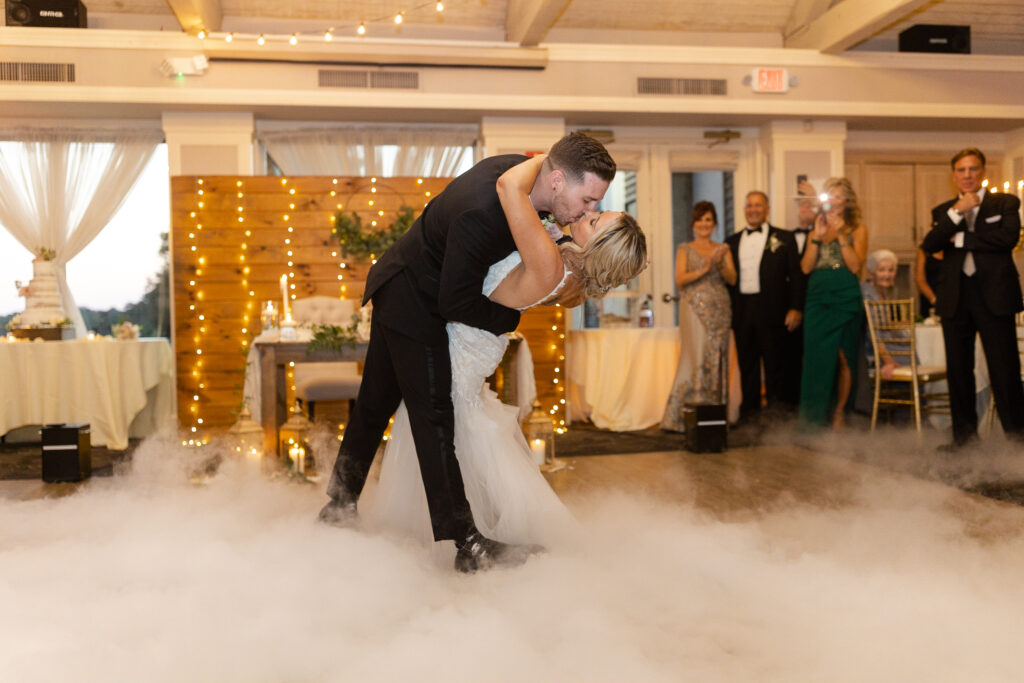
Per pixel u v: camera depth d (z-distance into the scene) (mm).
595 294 1956
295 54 5754
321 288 5777
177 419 5605
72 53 5582
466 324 1918
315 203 5777
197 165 5988
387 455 2301
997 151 7293
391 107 5930
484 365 2102
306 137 6371
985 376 4535
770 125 6625
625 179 6824
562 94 6113
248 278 5707
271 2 6234
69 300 6219
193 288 5668
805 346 4969
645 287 6836
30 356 4863
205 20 5742
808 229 5266
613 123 6613
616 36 6746
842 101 6418
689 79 6246
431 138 6523
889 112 6473
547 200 1875
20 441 5184
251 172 6055
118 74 5629
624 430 5547
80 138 6160
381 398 2230
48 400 4859
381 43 5836
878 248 7172
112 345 4895
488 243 1806
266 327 4508
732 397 5707
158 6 6113
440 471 2020
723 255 5184
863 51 6594
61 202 6137
